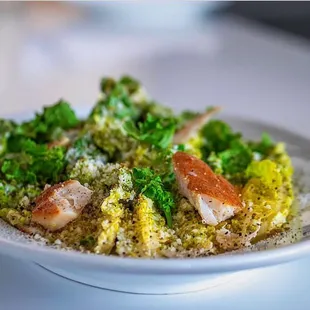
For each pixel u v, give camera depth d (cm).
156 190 42
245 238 40
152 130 51
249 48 116
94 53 113
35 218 41
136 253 38
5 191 46
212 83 99
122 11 118
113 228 39
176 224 41
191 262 34
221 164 51
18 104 90
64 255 34
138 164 47
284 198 46
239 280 42
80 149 50
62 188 42
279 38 122
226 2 125
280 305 39
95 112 57
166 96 92
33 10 127
